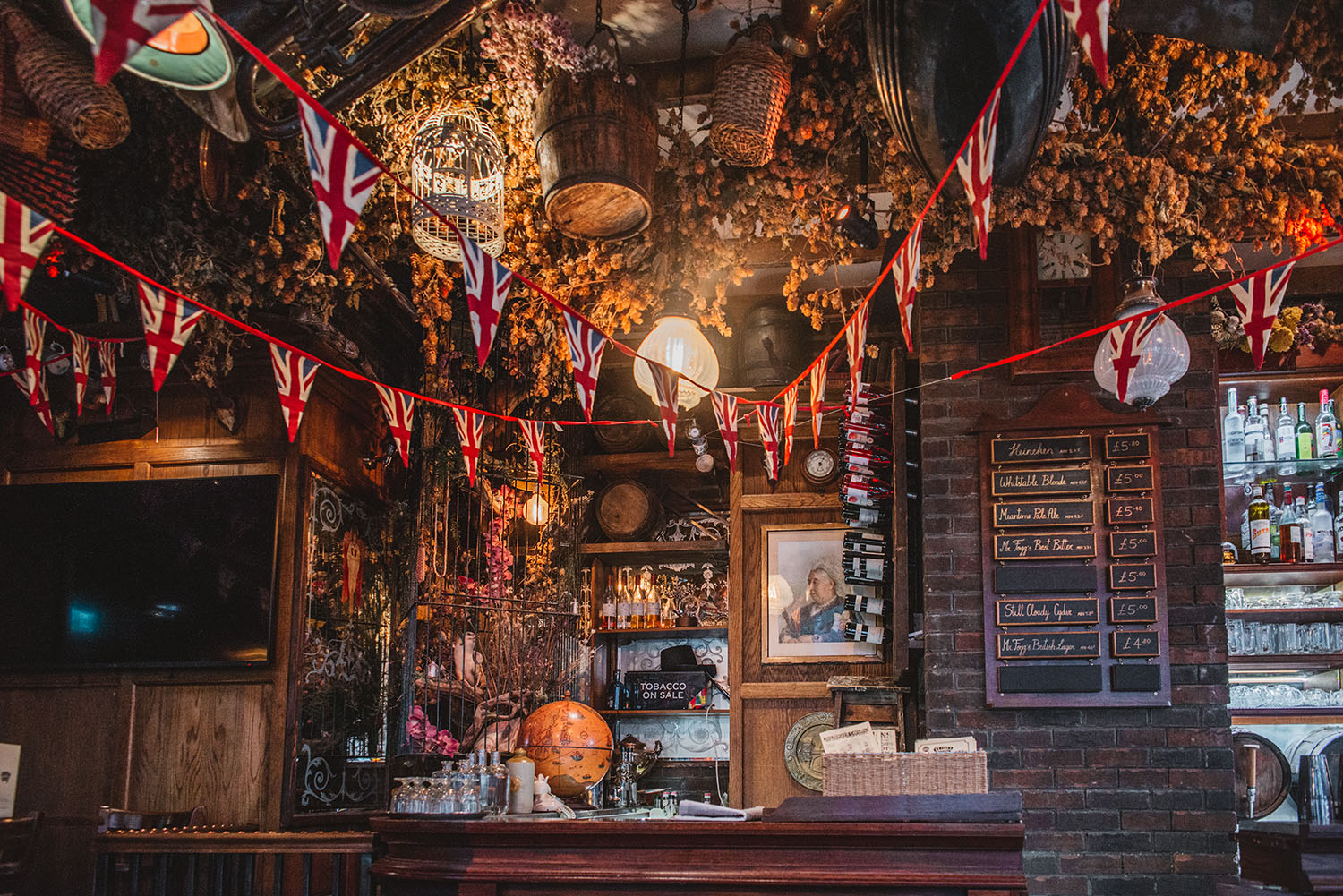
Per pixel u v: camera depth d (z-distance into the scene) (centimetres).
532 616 593
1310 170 450
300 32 322
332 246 225
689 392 488
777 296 613
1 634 513
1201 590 483
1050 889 464
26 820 381
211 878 352
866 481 580
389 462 597
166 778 493
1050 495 496
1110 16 360
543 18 389
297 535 503
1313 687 565
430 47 357
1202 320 505
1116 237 487
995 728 483
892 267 362
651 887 323
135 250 436
